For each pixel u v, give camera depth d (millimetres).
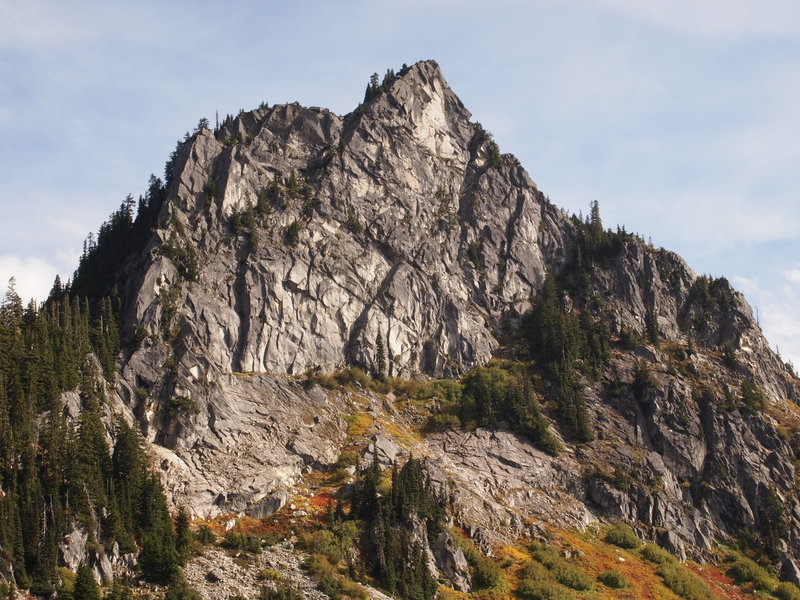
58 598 152125
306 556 178000
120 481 179375
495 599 183875
